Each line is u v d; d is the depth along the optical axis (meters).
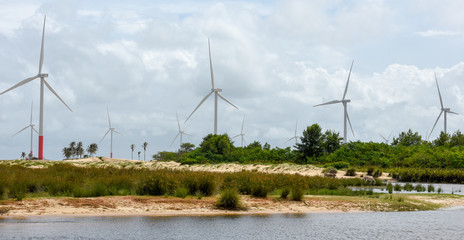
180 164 102.00
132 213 25.58
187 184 32.56
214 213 27.00
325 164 90.69
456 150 95.88
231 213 27.31
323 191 39.88
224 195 28.81
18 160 89.94
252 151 120.06
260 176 40.25
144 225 22.69
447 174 69.06
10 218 22.72
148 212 26.11
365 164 93.38
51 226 21.34
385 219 27.39
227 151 115.06
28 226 21.09
